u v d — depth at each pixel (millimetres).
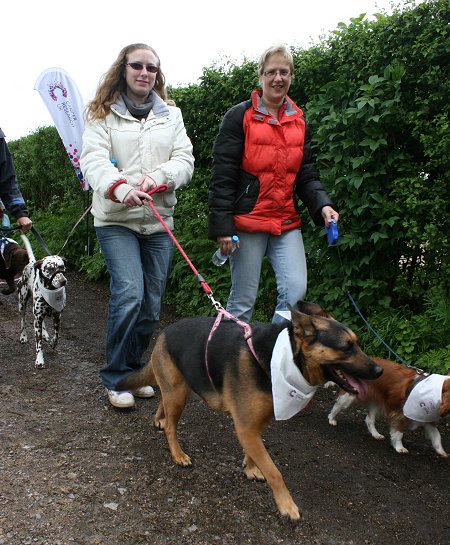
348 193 5758
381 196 5617
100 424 4336
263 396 3246
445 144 5051
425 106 5312
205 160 8555
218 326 3654
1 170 5324
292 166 4504
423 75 5293
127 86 4492
